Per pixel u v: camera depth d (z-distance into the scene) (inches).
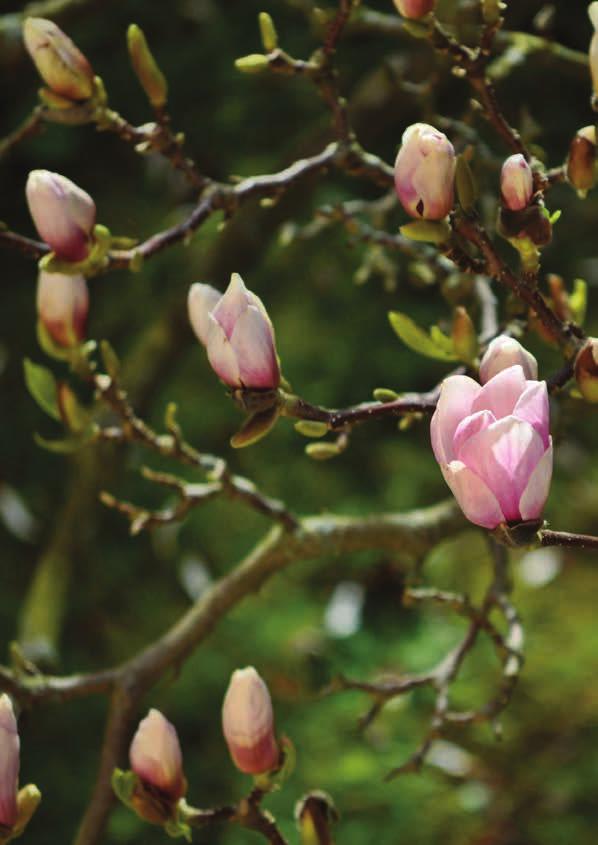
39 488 233.1
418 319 230.1
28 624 156.7
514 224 89.4
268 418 89.0
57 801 204.7
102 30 207.9
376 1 197.5
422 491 247.6
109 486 165.9
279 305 238.5
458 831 207.2
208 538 239.6
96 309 236.4
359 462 247.1
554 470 234.1
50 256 93.7
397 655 221.0
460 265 90.4
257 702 91.8
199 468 104.4
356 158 98.4
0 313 237.9
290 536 106.7
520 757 225.8
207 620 106.3
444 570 245.0
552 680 237.8
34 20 94.7
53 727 215.3
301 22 206.8
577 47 187.2
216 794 210.1
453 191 89.9
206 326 95.1
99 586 233.5
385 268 115.0
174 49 211.0
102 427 142.6
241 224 160.9
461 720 104.6
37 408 235.5
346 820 204.2
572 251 194.2
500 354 88.3
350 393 237.5
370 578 232.1
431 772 208.1
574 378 90.0
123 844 191.6
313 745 213.8
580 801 215.5
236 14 207.9
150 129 96.0
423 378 236.4
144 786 93.0
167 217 217.3
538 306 90.2
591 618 250.2
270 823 93.0
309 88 214.4
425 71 152.1
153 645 105.8
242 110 216.1
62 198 93.0
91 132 224.7
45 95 95.6
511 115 177.9
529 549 85.2
